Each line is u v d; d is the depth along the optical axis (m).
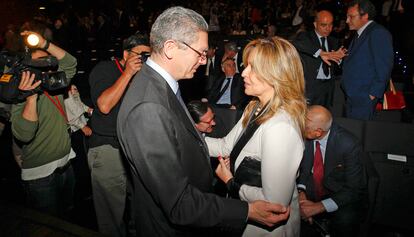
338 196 1.98
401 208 2.33
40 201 1.91
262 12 12.36
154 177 1.02
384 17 7.01
